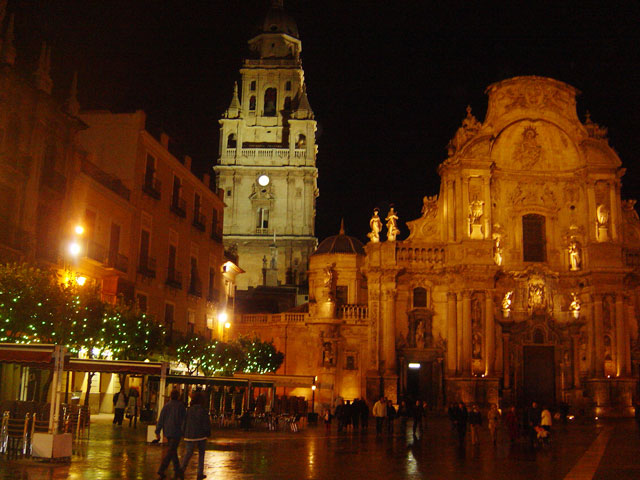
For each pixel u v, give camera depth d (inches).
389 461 937.5
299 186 3671.3
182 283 2081.7
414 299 2271.2
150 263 1873.8
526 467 897.5
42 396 1218.6
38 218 1393.9
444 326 2239.2
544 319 2229.3
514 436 1283.2
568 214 2289.6
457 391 2118.6
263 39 3969.0
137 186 1808.6
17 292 1075.3
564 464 934.4
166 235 1983.3
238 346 2031.3
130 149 1806.1
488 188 2229.3
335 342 2423.7
